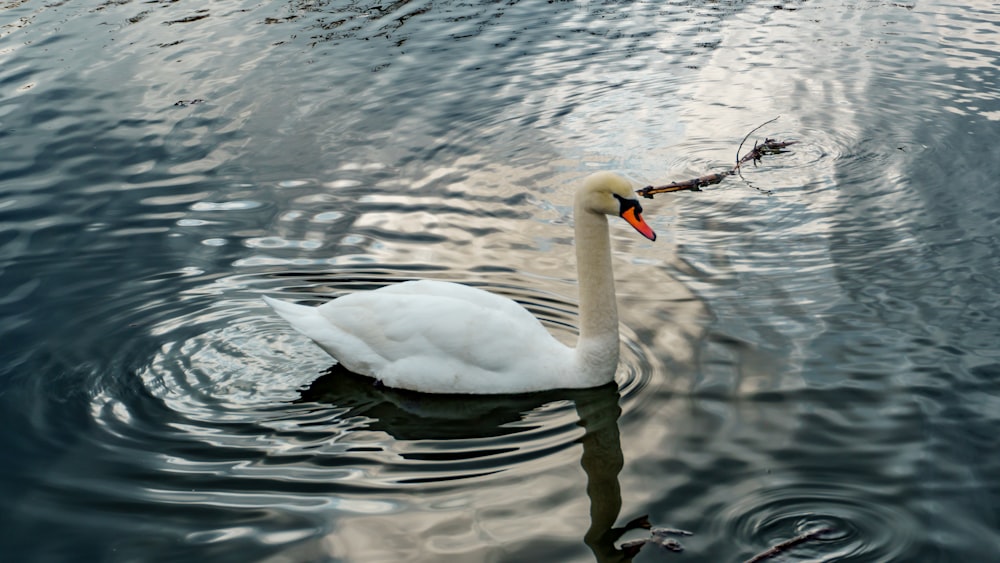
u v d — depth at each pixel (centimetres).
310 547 410
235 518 418
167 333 486
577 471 431
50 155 602
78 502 424
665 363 469
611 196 452
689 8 786
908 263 512
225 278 515
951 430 437
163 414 453
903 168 577
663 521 414
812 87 652
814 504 416
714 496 420
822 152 595
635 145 607
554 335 485
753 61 683
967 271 505
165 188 575
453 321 467
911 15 752
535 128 621
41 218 555
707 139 610
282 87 659
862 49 690
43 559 409
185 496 425
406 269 521
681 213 556
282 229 546
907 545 404
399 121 627
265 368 473
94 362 473
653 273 516
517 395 465
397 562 405
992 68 659
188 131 618
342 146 606
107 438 444
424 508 420
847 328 479
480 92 653
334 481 430
